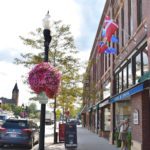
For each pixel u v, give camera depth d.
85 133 41.91
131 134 17.97
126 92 17.72
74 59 27.25
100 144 24.64
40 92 11.16
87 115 60.06
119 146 22.09
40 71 11.26
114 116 25.59
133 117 17.42
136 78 17.66
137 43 17.17
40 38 26.78
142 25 16.20
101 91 34.81
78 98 34.94
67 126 21.33
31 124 22.56
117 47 24.92
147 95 15.61
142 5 16.53
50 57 26.47
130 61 19.52
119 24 23.70
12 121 21.61
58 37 26.67
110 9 27.92
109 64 29.23
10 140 20.91
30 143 21.38
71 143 21.05
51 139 30.70
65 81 27.33
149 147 15.38
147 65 15.21
